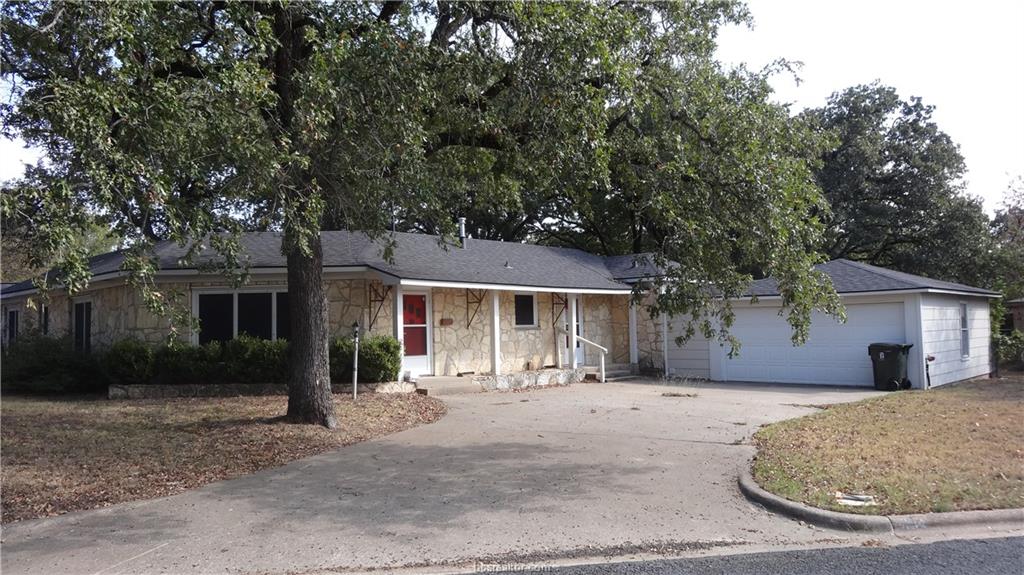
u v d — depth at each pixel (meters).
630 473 7.85
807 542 5.73
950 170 28.55
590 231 29.92
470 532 5.90
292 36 9.08
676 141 8.71
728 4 10.63
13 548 5.55
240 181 7.78
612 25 8.68
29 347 15.40
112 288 15.86
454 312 17.30
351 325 15.17
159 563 5.23
